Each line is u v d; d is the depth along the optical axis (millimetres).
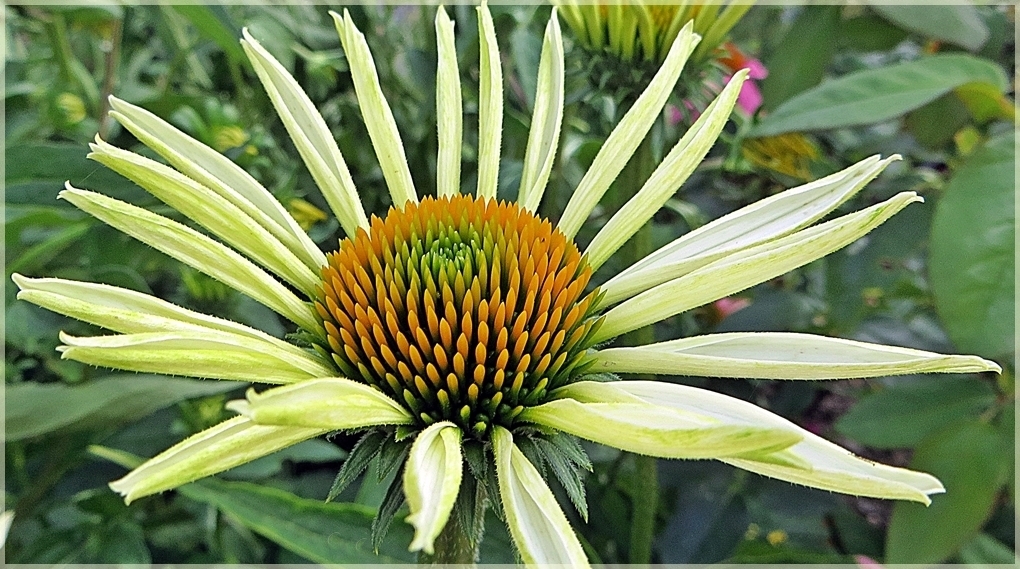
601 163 86
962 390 130
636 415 60
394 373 73
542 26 140
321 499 146
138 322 64
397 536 101
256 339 70
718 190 167
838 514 148
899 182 144
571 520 136
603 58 111
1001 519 147
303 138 83
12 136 145
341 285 76
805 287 180
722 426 52
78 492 133
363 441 70
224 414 133
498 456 66
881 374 65
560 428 66
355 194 85
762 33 190
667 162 82
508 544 110
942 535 116
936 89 116
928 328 160
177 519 141
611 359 77
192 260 73
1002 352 104
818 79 135
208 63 185
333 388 59
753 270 72
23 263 116
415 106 158
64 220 116
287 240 80
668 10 106
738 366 70
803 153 138
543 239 81
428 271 75
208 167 78
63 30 151
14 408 99
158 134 77
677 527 137
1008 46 177
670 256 81
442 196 84
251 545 141
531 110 124
